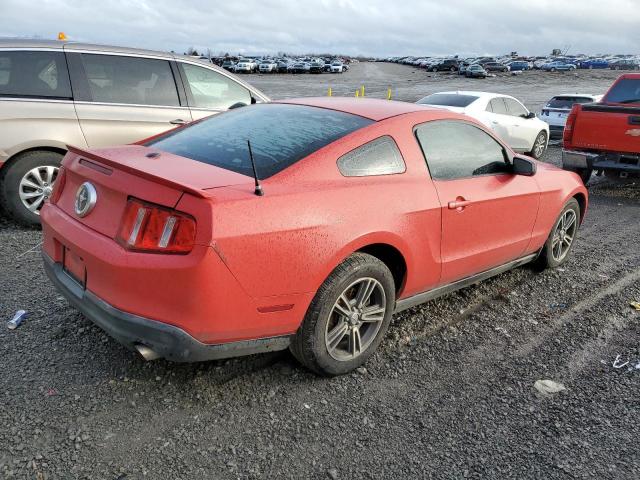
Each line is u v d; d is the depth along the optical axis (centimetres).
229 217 262
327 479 249
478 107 1245
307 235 286
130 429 272
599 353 379
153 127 637
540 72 8781
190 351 269
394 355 360
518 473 260
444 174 378
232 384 314
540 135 1423
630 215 800
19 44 568
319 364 314
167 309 263
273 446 268
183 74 668
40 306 391
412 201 343
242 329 278
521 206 439
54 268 317
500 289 483
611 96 966
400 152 352
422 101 1321
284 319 290
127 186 275
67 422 273
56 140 573
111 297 275
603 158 897
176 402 295
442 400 314
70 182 325
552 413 307
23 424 269
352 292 327
